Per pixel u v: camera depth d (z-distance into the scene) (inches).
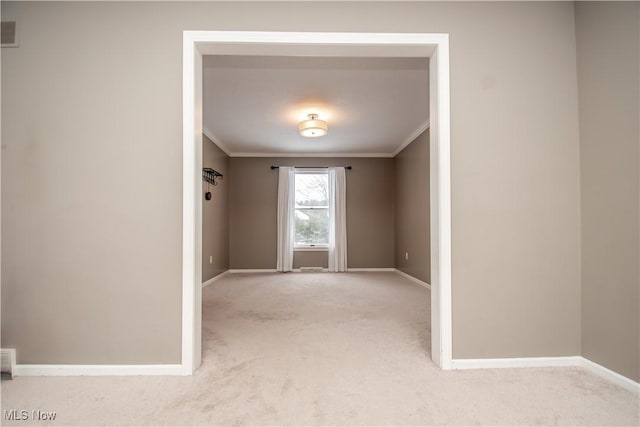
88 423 57.1
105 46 76.2
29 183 75.6
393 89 136.6
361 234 263.9
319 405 62.4
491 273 78.3
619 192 69.5
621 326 69.1
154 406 62.1
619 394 65.9
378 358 84.1
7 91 75.6
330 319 121.1
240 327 111.2
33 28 75.9
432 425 56.4
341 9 77.9
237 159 261.1
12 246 75.5
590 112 75.9
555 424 56.6
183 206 76.1
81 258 75.7
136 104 76.3
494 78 78.7
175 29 76.7
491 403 62.9
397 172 251.9
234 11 77.2
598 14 73.4
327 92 139.7
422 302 149.6
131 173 76.2
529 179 78.8
